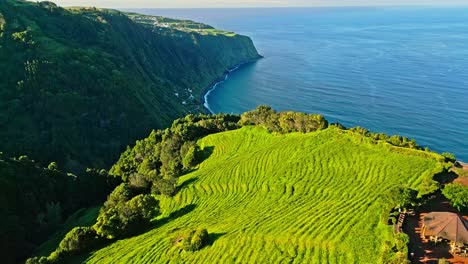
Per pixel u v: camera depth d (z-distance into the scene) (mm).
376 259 40875
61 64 149875
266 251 47500
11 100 134750
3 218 76312
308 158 72500
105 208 81438
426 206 50094
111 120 147875
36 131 131125
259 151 84812
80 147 135125
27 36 155750
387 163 63594
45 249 75500
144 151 109500
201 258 50625
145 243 60781
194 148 94875
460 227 40188
